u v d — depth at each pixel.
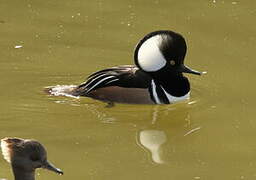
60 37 20.23
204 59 19.17
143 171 14.38
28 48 19.62
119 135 16.03
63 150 15.17
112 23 21.03
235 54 19.34
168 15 21.47
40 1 22.30
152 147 15.48
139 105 17.59
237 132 16.06
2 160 14.51
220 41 20.02
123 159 14.88
